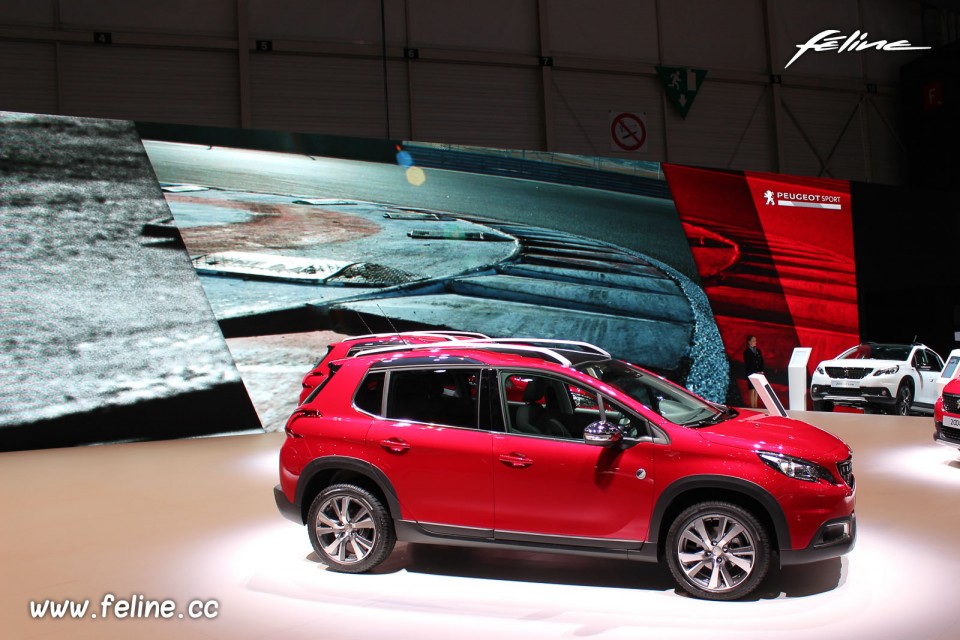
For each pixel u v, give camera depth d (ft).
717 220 54.08
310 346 43.96
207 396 41.45
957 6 77.05
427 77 65.62
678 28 73.41
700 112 73.72
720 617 13.07
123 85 58.18
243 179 42.93
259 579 15.98
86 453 36.24
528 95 68.44
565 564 16.48
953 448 31.24
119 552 18.53
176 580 16.10
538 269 49.60
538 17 68.59
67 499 25.41
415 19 65.31
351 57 63.67
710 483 13.67
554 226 50.14
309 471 16.24
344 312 44.80
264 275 43.09
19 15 55.72
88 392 39.19
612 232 51.49
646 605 13.78
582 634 12.49
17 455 36.01
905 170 80.94
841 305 57.06
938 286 65.16
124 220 40.57
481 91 67.10
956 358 28.96
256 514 22.38
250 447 36.81
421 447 15.34
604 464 14.26
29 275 38.63
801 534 13.46
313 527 16.37
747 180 54.95
